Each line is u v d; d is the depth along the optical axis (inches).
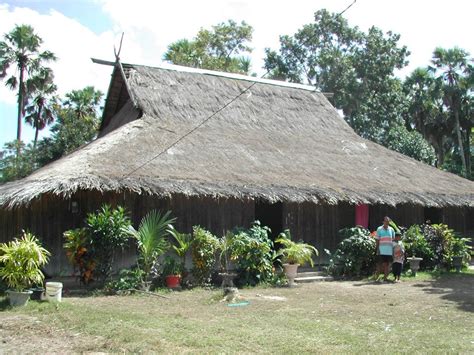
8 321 321.7
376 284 529.7
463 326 324.8
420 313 367.6
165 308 377.4
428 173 767.7
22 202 434.9
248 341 275.9
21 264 373.7
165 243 489.7
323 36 1257.4
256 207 707.4
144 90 698.2
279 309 378.6
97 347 264.7
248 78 838.5
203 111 714.2
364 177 665.0
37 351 258.7
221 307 384.2
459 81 1558.8
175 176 511.5
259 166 603.5
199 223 549.0
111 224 459.2
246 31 1438.2
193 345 267.0
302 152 694.5
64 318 328.5
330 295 451.8
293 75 1261.1
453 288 499.8
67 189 439.5
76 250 453.7
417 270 619.2
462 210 791.1
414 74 1642.5
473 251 741.9
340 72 1243.2
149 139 589.3
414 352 257.9
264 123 752.3
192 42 1417.3
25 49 1432.1
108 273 465.1
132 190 469.7
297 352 255.4
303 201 549.0
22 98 1434.5
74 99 1486.2
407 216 721.0
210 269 501.7
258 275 513.7
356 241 585.0
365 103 1272.1
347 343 275.3
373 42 1278.3
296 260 535.2
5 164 1267.2
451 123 1652.3
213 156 593.6
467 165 1674.5
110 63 738.2
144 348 260.5
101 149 540.1
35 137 1508.4
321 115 840.3
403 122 1421.0
